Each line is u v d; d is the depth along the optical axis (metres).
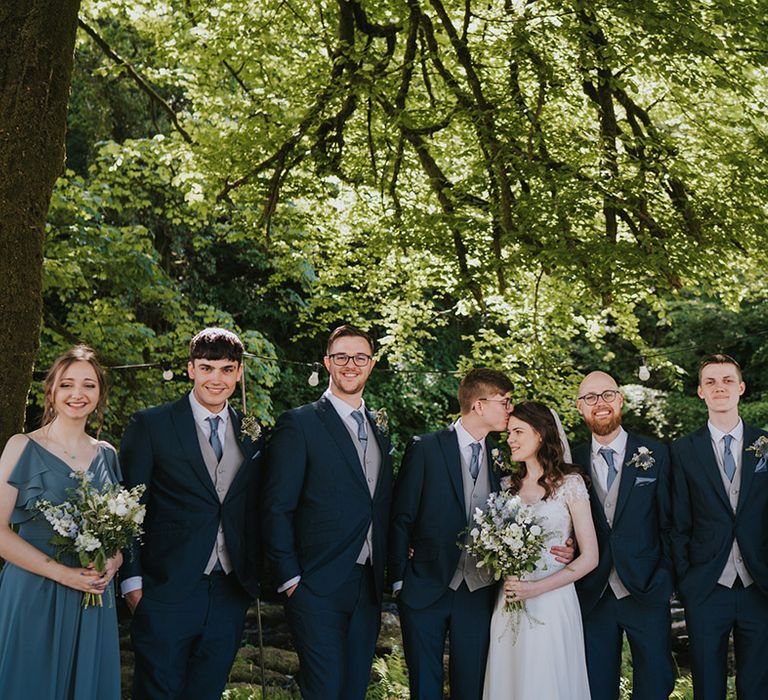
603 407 4.48
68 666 3.63
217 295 15.66
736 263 9.33
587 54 7.19
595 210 7.64
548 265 7.59
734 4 6.80
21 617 3.58
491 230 8.02
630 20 6.79
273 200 7.91
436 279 9.53
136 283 11.30
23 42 4.86
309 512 4.28
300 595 4.19
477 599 4.39
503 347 9.95
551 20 7.59
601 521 4.41
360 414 4.43
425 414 16.98
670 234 7.89
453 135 9.30
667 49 6.86
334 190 10.24
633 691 4.40
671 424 15.14
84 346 3.94
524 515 4.06
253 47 8.98
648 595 4.31
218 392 4.14
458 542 4.39
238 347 4.21
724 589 4.35
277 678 8.40
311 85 8.67
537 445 4.37
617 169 7.73
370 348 4.39
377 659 7.86
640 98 9.32
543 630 4.18
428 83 8.26
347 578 4.24
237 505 4.18
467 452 4.49
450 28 7.75
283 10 9.07
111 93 13.20
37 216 4.82
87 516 3.56
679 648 9.38
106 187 10.72
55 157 4.91
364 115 9.28
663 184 7.98
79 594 3.68
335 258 10.48
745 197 7.98
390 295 11.05
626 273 7.48
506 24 8.36
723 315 15.96
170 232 14.01
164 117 13.71
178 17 9.50
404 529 4.43
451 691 4.40
